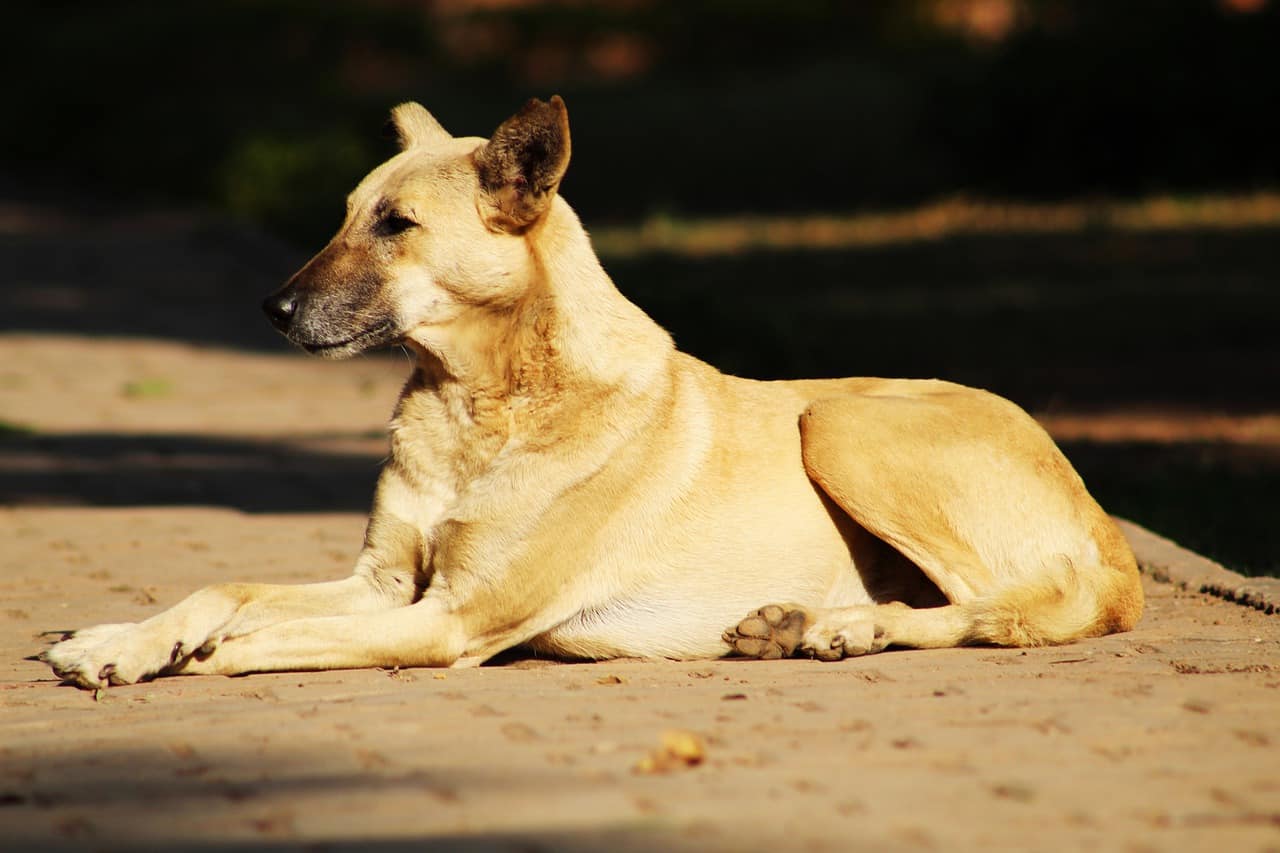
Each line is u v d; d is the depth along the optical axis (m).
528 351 9.55
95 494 15.84
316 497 15.82
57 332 27.73
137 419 20.61
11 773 7.02
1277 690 8.24
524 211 9.45
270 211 44.56
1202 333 28.53
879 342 27.25
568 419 9.58
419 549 9.80
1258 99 46.56
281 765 7.05
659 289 26.64
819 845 5.90
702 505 9.87
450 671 9.36
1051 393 23.36
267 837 6.06
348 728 7.64
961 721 7.64
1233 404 22.50
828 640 9.39
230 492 16.02
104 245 39.53
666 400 9.88
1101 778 6.71
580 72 71.75
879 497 9.88
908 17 70.75
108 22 62.81
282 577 12.25
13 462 17.58
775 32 71.69
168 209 48.06
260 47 63.94
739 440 10.08
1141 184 47.75
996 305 31.73
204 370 24.59
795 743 7.27
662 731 7.54
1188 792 6.54
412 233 9.59
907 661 9.26
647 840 5.95
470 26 72.12
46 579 12.12
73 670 8.82
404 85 67.19
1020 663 9.11
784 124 59.19
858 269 36.97
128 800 6.58
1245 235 39.97
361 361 25.88
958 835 6.02
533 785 6.65
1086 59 48.12
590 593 9.71
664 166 54.75
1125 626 10.09
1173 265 36.41
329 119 51.56
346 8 69.81
